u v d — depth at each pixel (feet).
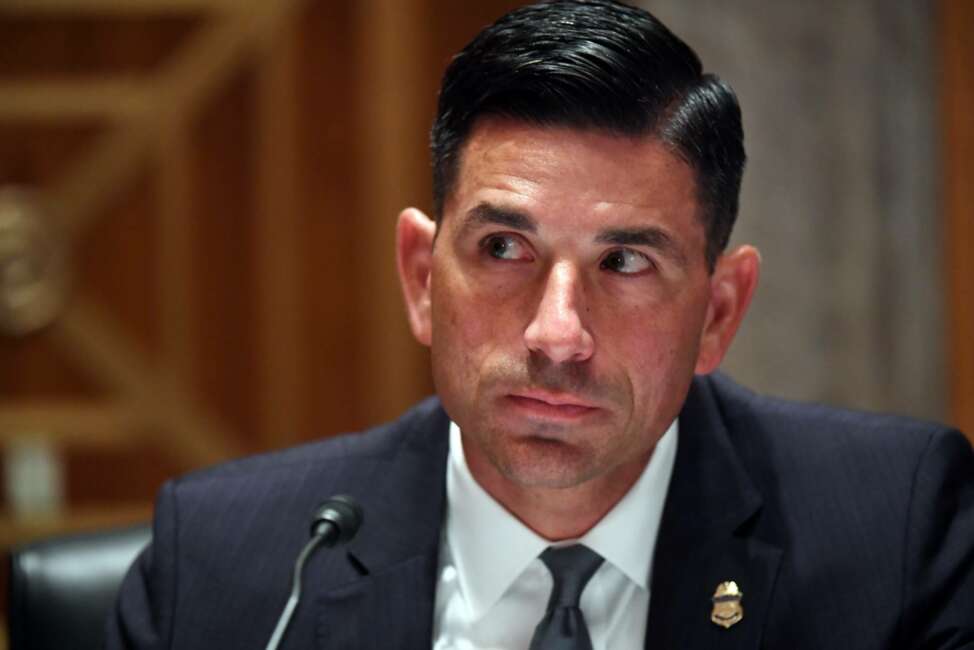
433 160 14.34
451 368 13.76
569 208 13.08
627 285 13.42
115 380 39.29
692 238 13.65
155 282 39.04
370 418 38.63
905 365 33.55
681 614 15.15
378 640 15.56
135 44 38.68
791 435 16.69
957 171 32.96
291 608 13.94
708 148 13.66
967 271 33.01
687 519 15.67
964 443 16.57
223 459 39.06
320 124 38.40
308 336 38.63
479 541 15.53
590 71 13.05
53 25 38.65
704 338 14.99
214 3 38.40
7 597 18.70
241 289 38.83
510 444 13.46
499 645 15.46
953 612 14.89
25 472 39.63
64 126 38.91
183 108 38.65
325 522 14.35
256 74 38.52
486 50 13.56
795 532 15.58
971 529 15.58
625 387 13.38
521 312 13.33
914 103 33.35
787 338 33.42
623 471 15.10
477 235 13.44
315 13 38.29
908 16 33.22
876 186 33.30
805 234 33.32
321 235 38.47
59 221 39.01
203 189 38.73
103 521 39.47
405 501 16.43
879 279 33.42
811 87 33.27
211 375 39.04
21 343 39.27
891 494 15.76
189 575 16.28
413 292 15.38
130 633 16.26
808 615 15.02
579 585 15.19
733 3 33.17
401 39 38.01
